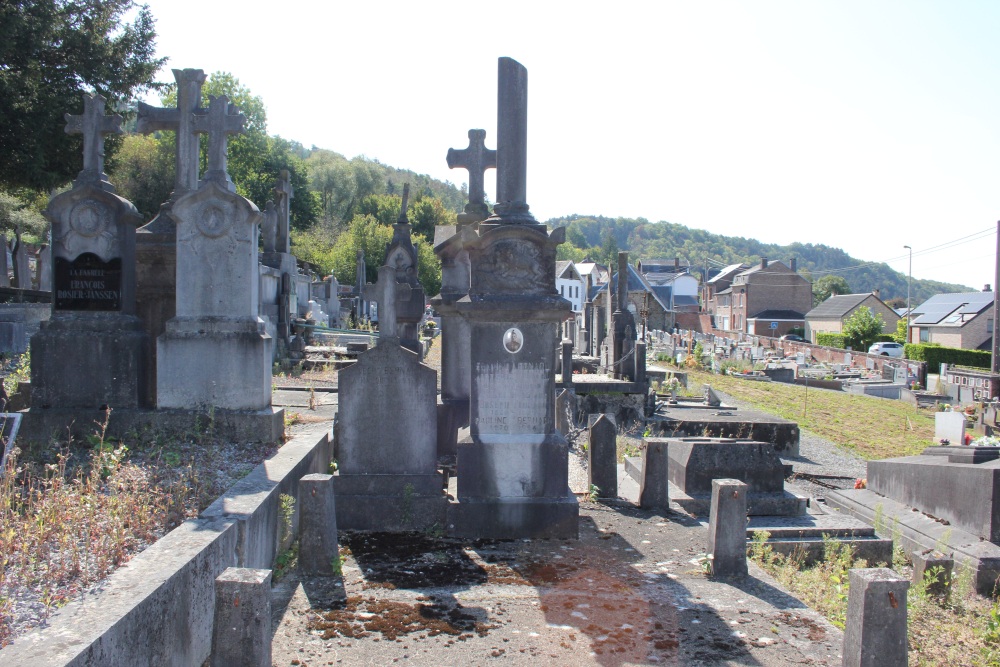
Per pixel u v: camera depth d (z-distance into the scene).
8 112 22.23
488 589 6.29
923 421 24.59
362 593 6.10
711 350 41.25
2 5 21.72
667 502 9.34
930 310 68.56
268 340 9.30
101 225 9.20
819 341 70.31
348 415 8.05
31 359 9.02
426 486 8.05
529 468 7.93
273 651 5.00
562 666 4.92
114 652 3.54
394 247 19.12
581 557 7.26
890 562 8.88
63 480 6.30
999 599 8.17
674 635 5.48
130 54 26.47
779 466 10.16
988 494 9.12
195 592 4.62
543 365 7.95
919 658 6.38
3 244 26.73
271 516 6.46
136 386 9.10
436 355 30.77
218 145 9.48
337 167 98.06
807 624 5.77
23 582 4.37
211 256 9.12
